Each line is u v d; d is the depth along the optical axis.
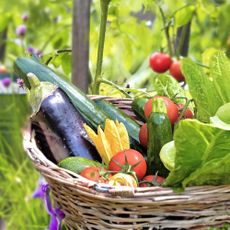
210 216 1.08
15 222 2.37
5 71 3.17
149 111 1.31
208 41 3.10
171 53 2.20
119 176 1.08
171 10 2.48
